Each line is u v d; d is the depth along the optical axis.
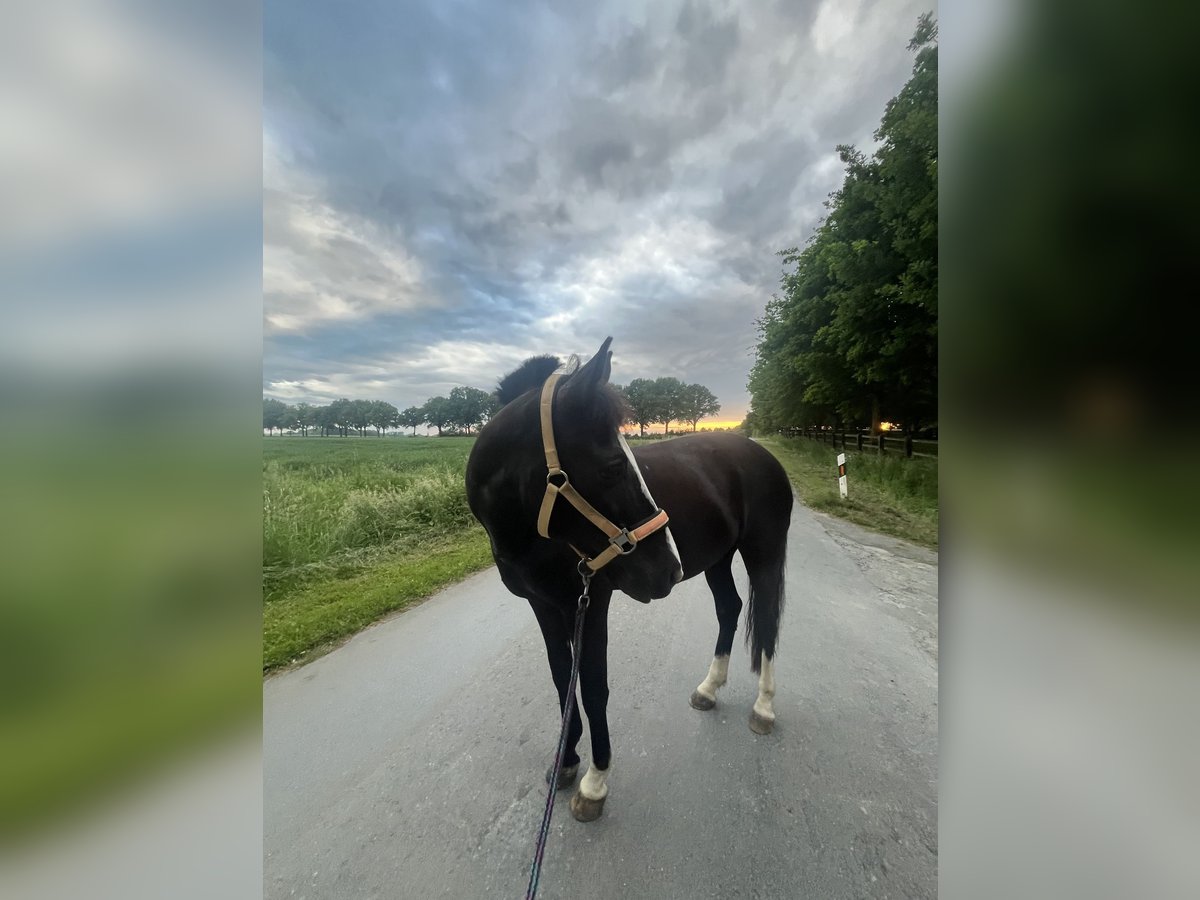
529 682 2.56
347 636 3.21
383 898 1.39
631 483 1.48
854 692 2.37
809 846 1.51
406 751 2.03
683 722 2.17
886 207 6.95
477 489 1.65
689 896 1.36
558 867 1.47
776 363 17.41
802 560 4.62
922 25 6.18
